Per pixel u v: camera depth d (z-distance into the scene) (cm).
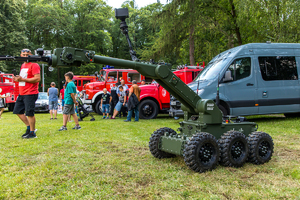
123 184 317
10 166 397
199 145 349
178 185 310
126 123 934
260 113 890
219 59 927
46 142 568
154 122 970
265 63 908
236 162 377
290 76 929
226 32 1931
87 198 275
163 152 430
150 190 294
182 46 2114
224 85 848
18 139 606
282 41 1521
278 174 350
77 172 364
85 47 3947
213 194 282
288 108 920
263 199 269
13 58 314
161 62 382
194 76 1207
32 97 614
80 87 2375
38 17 3559
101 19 3978
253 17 1590
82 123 938
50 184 319
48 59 322
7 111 1888
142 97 1122
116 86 1230
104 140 589
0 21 3228
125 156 451
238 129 418
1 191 295
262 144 403
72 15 3953
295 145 529
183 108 427
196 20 1778
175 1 1798
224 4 1889
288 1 1460
